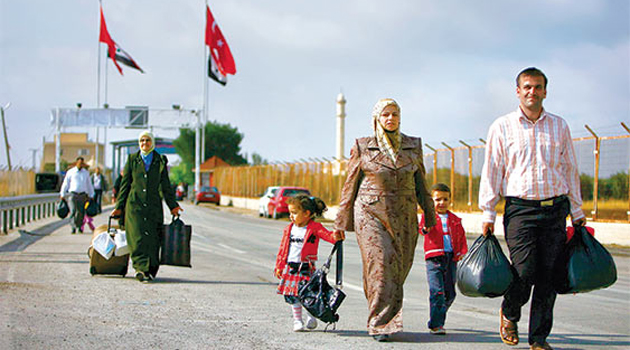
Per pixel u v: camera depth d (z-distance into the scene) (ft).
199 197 183.83
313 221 21.39
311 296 20.36
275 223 94.02
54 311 23.39
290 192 106.42
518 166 18.11
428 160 83.20
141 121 179.42
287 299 21.27
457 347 19.10
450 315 24.79
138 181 31.30
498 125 18.53
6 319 21.80
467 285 18.57
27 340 18.94
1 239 52.37
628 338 20.72
